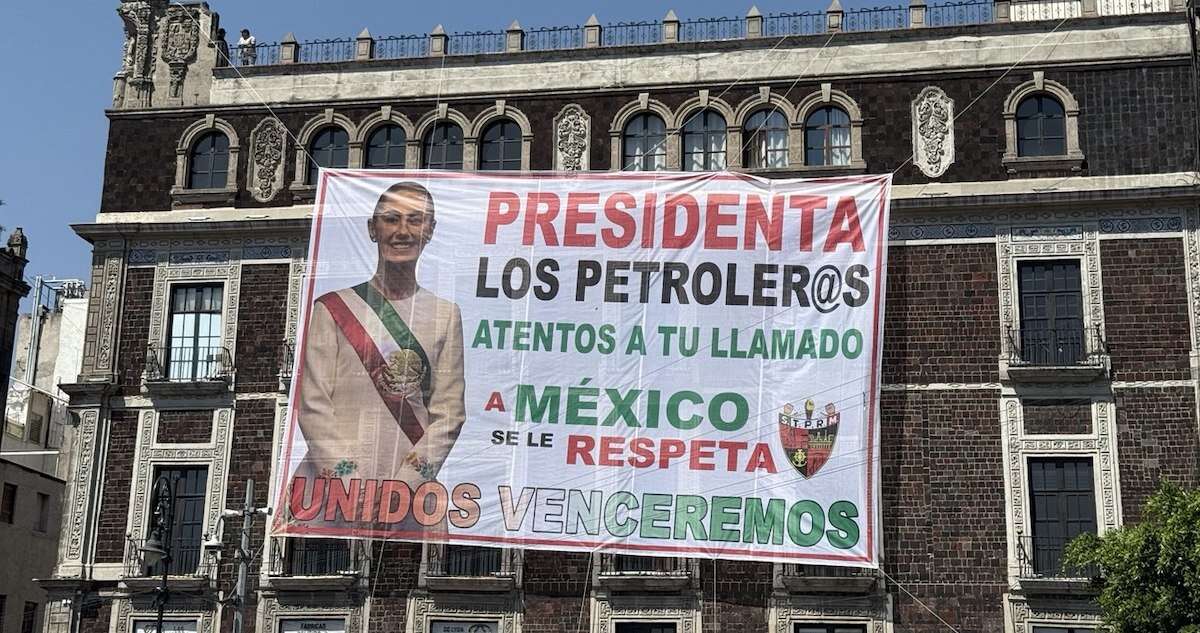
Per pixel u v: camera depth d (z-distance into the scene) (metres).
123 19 47.59
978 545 39.62
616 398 40.84
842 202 41.34
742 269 41.22
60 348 66.75
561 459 40.66
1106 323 40.53
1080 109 42.25
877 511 39.56
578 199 42.25
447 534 40.53
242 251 44.66
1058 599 38.88
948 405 40.69
